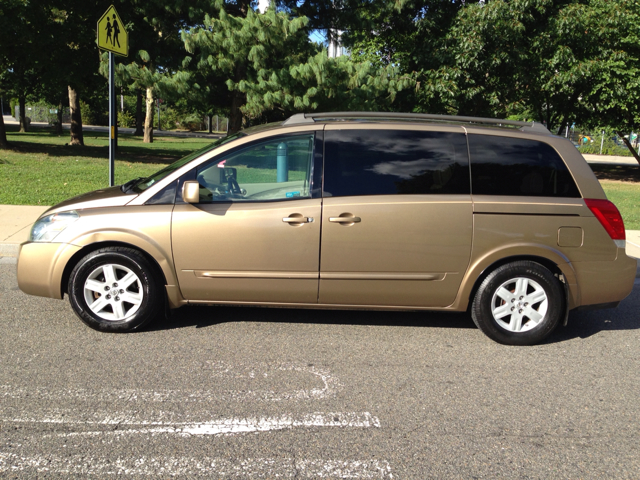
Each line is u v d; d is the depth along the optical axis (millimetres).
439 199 4449
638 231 9539
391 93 16250
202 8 15734
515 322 4609
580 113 21188
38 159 15844
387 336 4766
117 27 7836
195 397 3525
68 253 4480
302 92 15141
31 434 3035
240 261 4477
